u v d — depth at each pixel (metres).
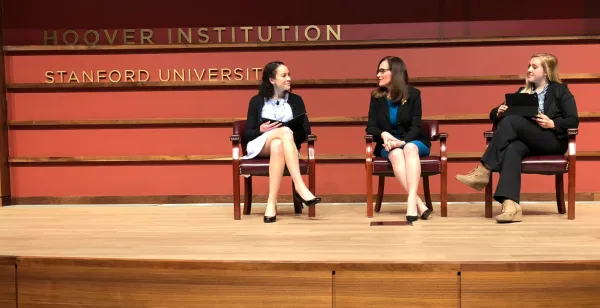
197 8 5.37
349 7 5.30
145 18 5.39
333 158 5.36
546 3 5.20
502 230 3.62
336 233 3.58
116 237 3.52
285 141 4.20
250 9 5.35
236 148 4.30
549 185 5.28
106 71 5.42
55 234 3.67
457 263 2.62
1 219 4.46
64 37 5.41
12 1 5.41
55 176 5.52
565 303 2.63
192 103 5.43
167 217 4.49
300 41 5.31
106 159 5.45
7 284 2.92
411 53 5.29
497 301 2.63
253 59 5.39
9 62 5.45
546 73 4.27
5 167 5.44
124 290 2.82
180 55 5.41
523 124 4.08
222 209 5.00
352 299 2.67
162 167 5.48
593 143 5.26
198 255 2.88
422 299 2.64
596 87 5.22
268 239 3.38
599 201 5.23
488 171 4.12
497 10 5.24
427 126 4.50
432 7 5.27
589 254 2.81
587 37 5.14
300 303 2.69
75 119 5.46
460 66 5.27
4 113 5.44
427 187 4.57
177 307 2.77
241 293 2.72
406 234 3.51
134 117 5.46
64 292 2.87
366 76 5.33
